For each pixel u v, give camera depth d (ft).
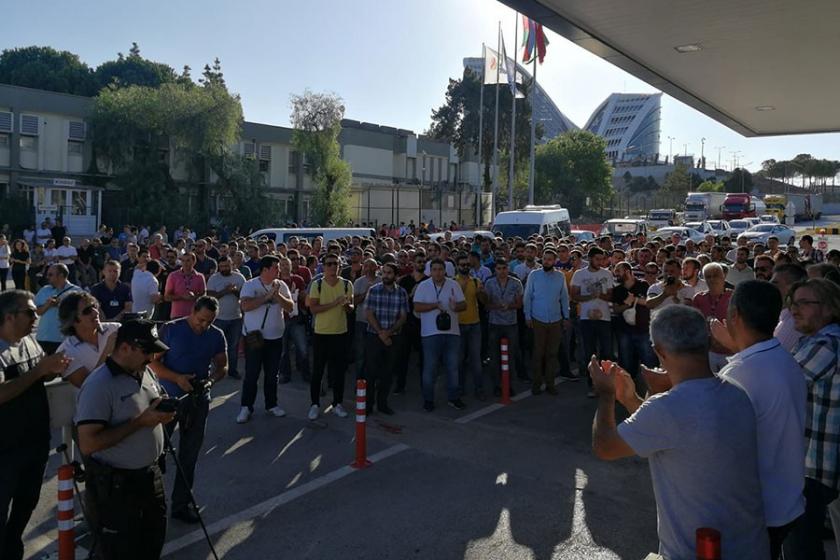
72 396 16.11
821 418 12.48
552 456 23.21
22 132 112.57
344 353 27.91
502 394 30.27
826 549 16.03
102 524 12.56
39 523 18.06
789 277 17.16
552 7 25.29
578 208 228.84
